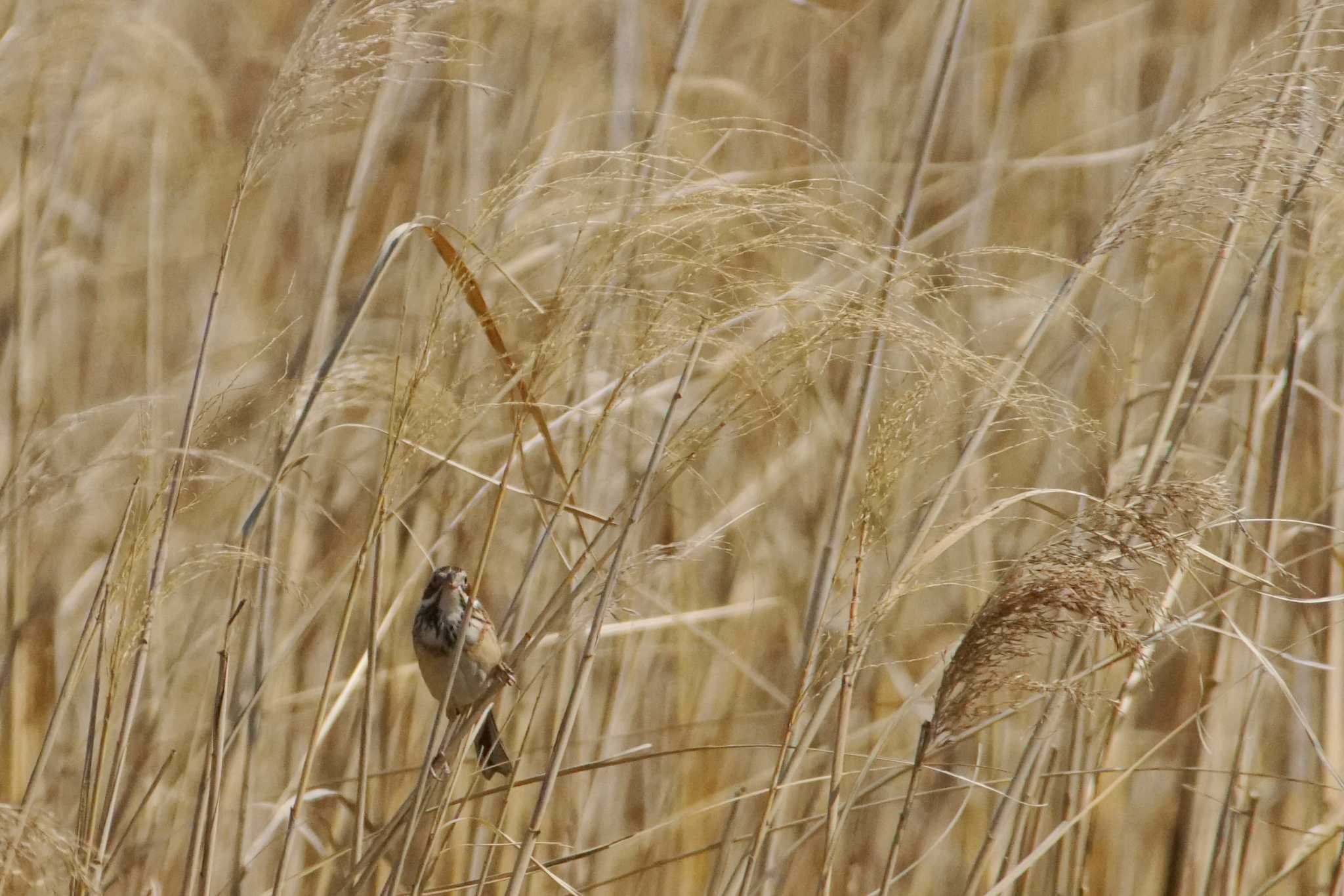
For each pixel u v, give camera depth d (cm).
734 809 1551
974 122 2664
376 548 1356
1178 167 1490
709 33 2755
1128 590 1260
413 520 1872
